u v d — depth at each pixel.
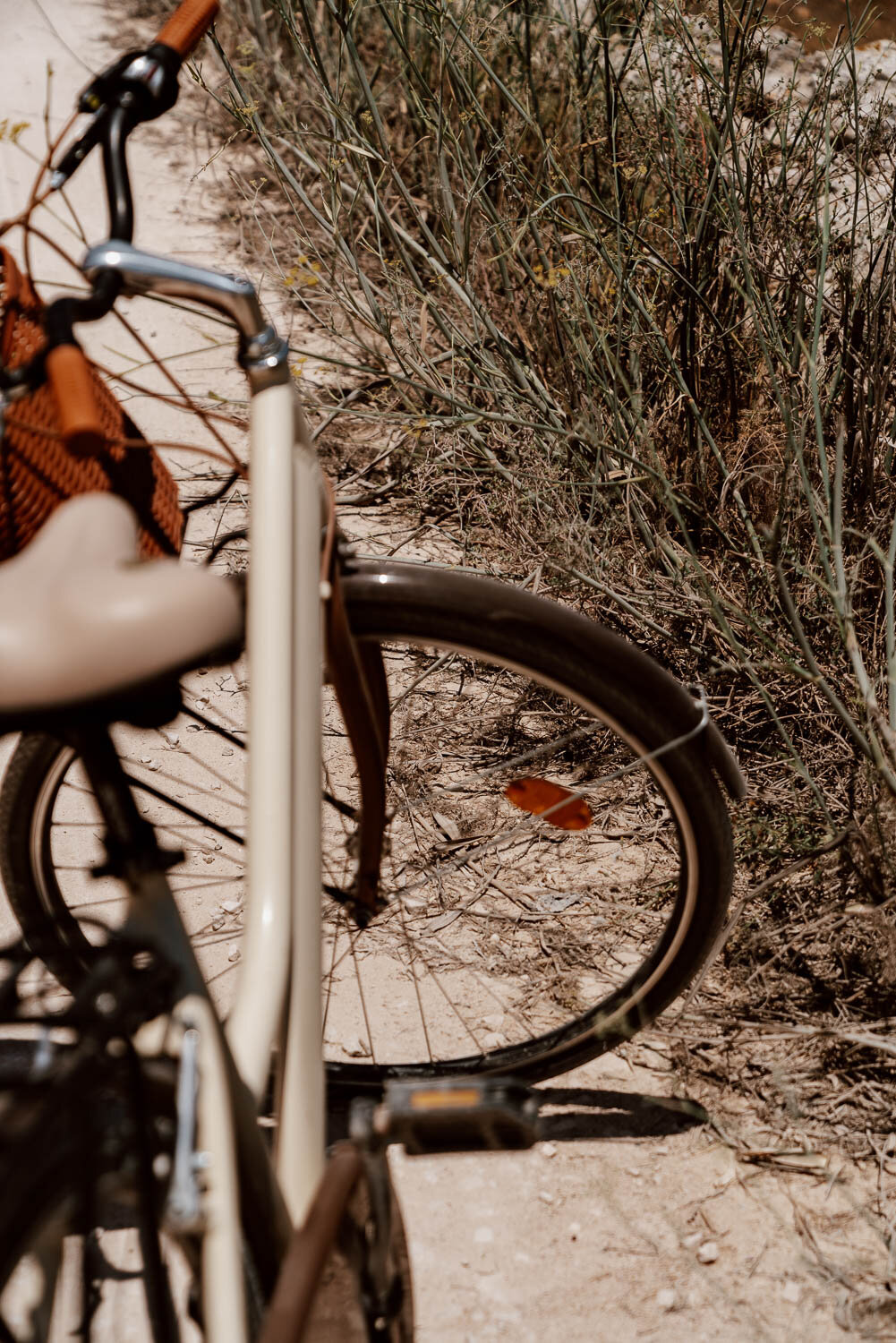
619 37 3.04
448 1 2.97
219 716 2.52
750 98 2.90
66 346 1.00
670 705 1.57
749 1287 1.63
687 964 1.75
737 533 2.62
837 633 2.36
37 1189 0.86
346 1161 1.17
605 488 2.71
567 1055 1.85
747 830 2.19
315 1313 1.09
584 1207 1.73
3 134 2.31
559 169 2.70
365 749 1.53
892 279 2.46
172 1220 0.91
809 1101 1.84
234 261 3.80
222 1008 1.97
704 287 2.74
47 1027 0.95
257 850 1.21
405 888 2.02
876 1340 1.56
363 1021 1.98
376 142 3.59
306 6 3.27
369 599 1.52
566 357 2.84
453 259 3.06
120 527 1.08
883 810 2.00
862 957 1.97
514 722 2.50
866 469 2.42
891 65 3.56
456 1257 1.67
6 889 1.83
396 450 3.14
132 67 1.35
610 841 2.30
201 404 3.34
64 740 1.13
